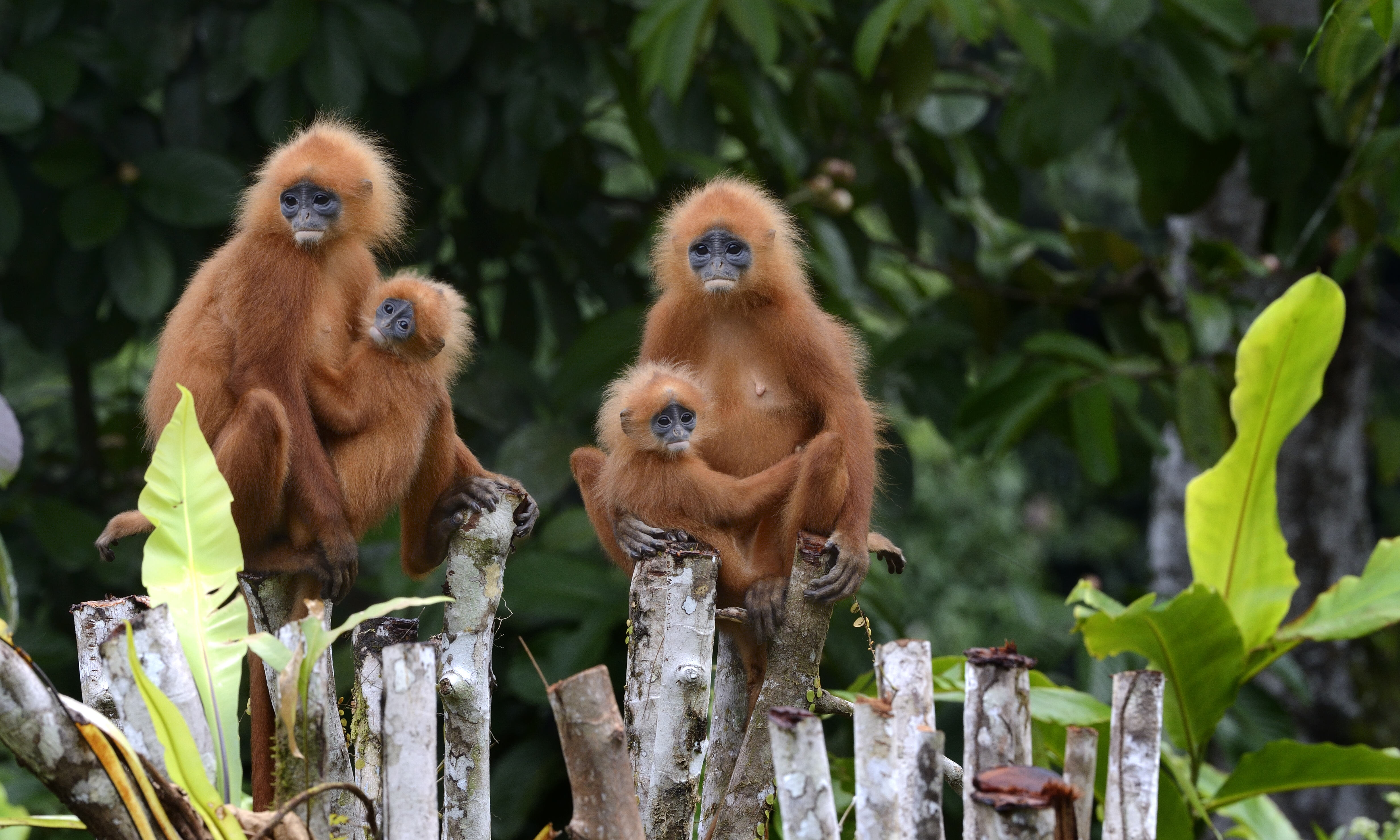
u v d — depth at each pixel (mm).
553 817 13617
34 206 13477
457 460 8828
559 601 12398
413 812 5637
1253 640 10516
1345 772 9836
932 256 24672
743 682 8281
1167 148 15508
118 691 5797
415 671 5684
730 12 11938
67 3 13383
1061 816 5141
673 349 9617
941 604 35844
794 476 8328
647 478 8391
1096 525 42344
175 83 13523
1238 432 11875
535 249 15797
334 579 7879
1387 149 13703
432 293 8266
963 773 7117
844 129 17016
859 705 5492
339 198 8594
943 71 17578
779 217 9664
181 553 6266
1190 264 18047
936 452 35969
